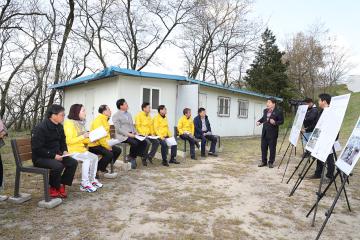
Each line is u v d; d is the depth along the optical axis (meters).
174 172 6.60
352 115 22.39
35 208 4.09
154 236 3.38
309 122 7.39
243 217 4.05
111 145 6.22
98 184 5.17
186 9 22.16
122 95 11.17
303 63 29.23
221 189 5.37
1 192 4.71
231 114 16.09
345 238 3.52
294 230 3.70
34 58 17.30
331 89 29.06
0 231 3.37
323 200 4.89
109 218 3.85
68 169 4.50
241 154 9.62
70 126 5.08
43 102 19.08
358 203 4.79
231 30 25.55
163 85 12.46
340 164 3.61
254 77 26.44
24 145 4.40
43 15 16.02
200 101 13.90
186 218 3.94
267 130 7.45
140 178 5.96
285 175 6.65
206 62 26.28
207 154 9.35
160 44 22.64
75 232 3.41
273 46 26.78
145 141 6.96
